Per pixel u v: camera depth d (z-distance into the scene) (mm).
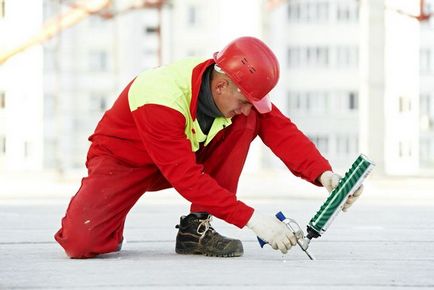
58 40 30484
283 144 6891
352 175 6359
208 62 6535
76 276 5723
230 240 6863
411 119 50969
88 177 6898
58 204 14219
